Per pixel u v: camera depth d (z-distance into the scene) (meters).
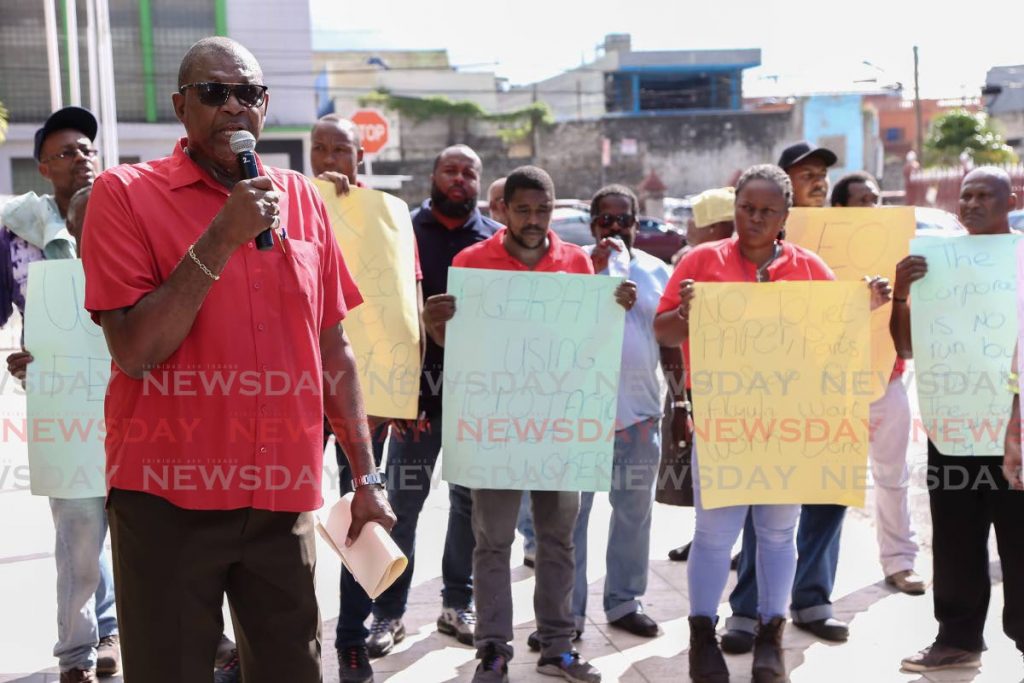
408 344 4.23
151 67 33.12
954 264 4.09
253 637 2.67
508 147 43.91
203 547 2.56
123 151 33.12
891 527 5.20
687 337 4.13
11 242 4.17
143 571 2.54
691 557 4.09
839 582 5.35
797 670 4.24
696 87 52.62
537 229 4.06
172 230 2.55
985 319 4.05
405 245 4.30
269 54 35.12
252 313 2.58
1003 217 4.12
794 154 5.24
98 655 4.18
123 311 2.49
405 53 52.50
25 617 4.84
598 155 43.88
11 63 30.53
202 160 2.64
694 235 5.45
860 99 43.53
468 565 4.65
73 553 3.89
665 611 4.98
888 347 4.70
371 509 2.85
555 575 4.12
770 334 3.94
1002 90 35.66
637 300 4.65
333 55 51.81
